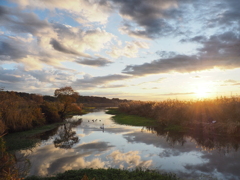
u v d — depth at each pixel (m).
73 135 20.28
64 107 38.69
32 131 22.78
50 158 12.21
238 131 17.00
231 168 9.75
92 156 12.28
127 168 9.99
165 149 13.47
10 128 21.27
